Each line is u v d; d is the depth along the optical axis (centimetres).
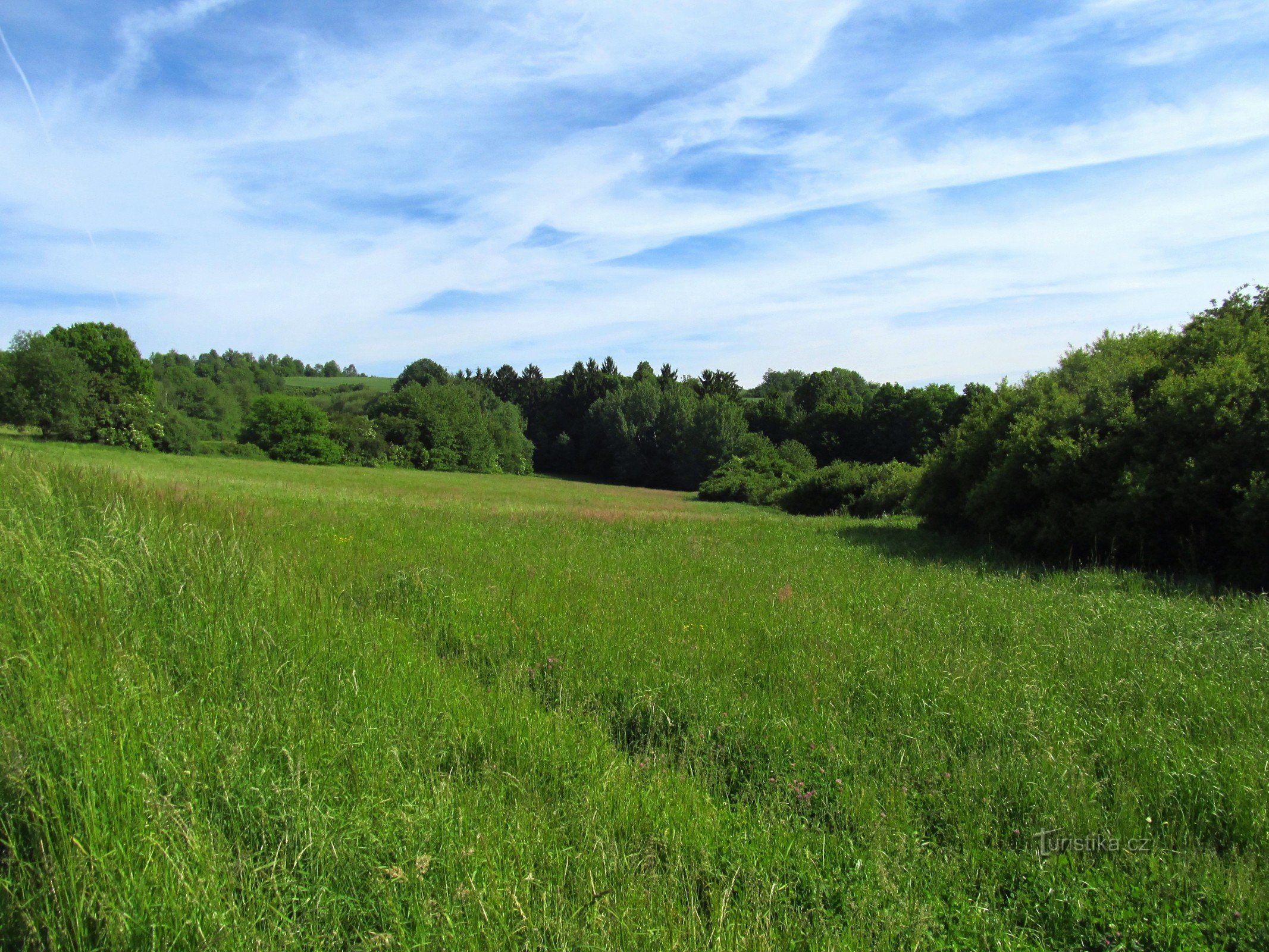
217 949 222
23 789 266
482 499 3120
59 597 439
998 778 399
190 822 267
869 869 314
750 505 4553
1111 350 1385
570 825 333
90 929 228
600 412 8738
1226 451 1041
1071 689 542
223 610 497
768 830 344
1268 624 705
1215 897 304
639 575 981
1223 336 1212
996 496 1389
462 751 392
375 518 1415
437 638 609
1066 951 281
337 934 244
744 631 690
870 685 545
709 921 278
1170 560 1134
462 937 245
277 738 349
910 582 992
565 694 507
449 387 9375
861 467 3366
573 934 255
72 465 1112
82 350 6116
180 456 5322
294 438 7362
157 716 334
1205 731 468
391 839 290
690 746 437
